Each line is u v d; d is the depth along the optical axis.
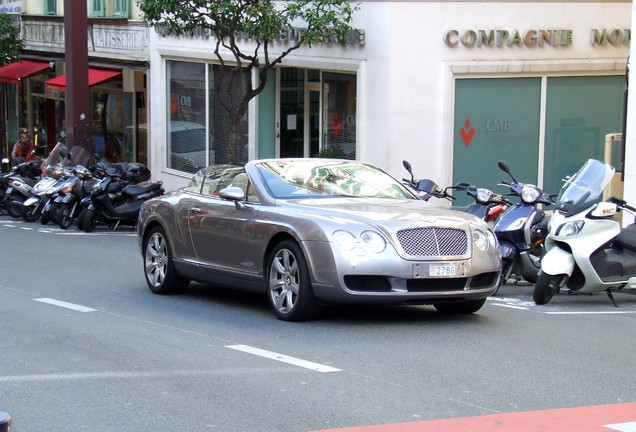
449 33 20.08
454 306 10.75
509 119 20.81
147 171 22.53
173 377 7.94
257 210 10.74
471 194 13.75
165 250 12.30
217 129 26.28
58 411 7.02
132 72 29.45
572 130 21.30
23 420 6.81
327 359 8.55
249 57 21.50
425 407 7.04
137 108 30.22
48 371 8.20
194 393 7.45
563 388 7.60
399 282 9.64
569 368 8.26
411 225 9.77
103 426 6.66
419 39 20.06
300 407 7.05
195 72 26.97
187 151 27.66
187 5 21.11
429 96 20.22
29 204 23.48
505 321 10.47
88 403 7.22
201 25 21.48
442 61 20.16
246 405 7.12
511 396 7.35
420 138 20.27
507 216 12.73
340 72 22.16
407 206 10.66
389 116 20.12
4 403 7.24
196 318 10.65
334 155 22.28
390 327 10.03
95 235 20.91
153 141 28.78
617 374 8.07
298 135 24.38
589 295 12.55
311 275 9.86
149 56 28.58
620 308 11.53
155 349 9.02
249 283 10.90
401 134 20.19
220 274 11.31
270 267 10.50
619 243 11.59
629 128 15.54
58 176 23.44
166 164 28.61
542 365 8.36
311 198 10.90
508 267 12.70
